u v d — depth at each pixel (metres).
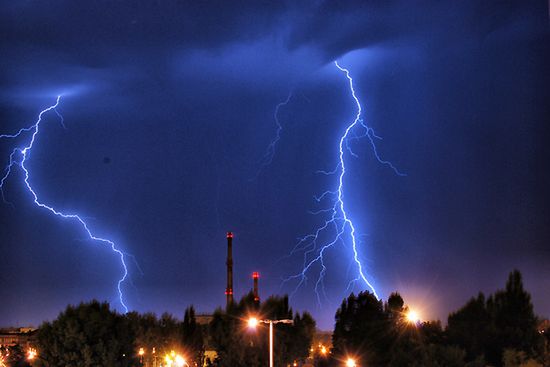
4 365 80.56
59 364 56.91
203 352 73.94
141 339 74.38
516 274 43.09
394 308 55.09
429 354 39.66
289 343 65.38
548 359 39.94
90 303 59.66
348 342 53.88
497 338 40.84
